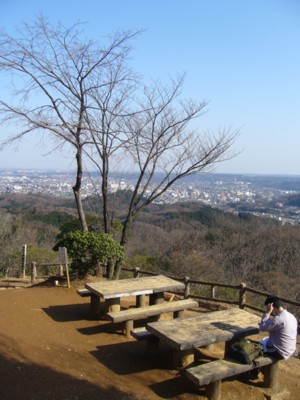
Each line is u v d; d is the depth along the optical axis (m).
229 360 4.87
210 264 15.73
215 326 5.21
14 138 14.48
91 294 7.16
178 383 5.01
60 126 9.81
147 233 21.11
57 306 7.61
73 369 5.09
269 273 15.32
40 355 5.37
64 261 8.78
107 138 10.16
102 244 9.05
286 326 4.98
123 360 5.52
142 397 4.63
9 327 6.27
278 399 4.95
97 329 6.59
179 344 4.62
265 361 4.90
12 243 19.58
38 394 4.41
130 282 7.21
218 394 4.67
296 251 16.89
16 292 8.36
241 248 17.69
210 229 20.64
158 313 6.29
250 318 5.57
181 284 7.18
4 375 4.70
